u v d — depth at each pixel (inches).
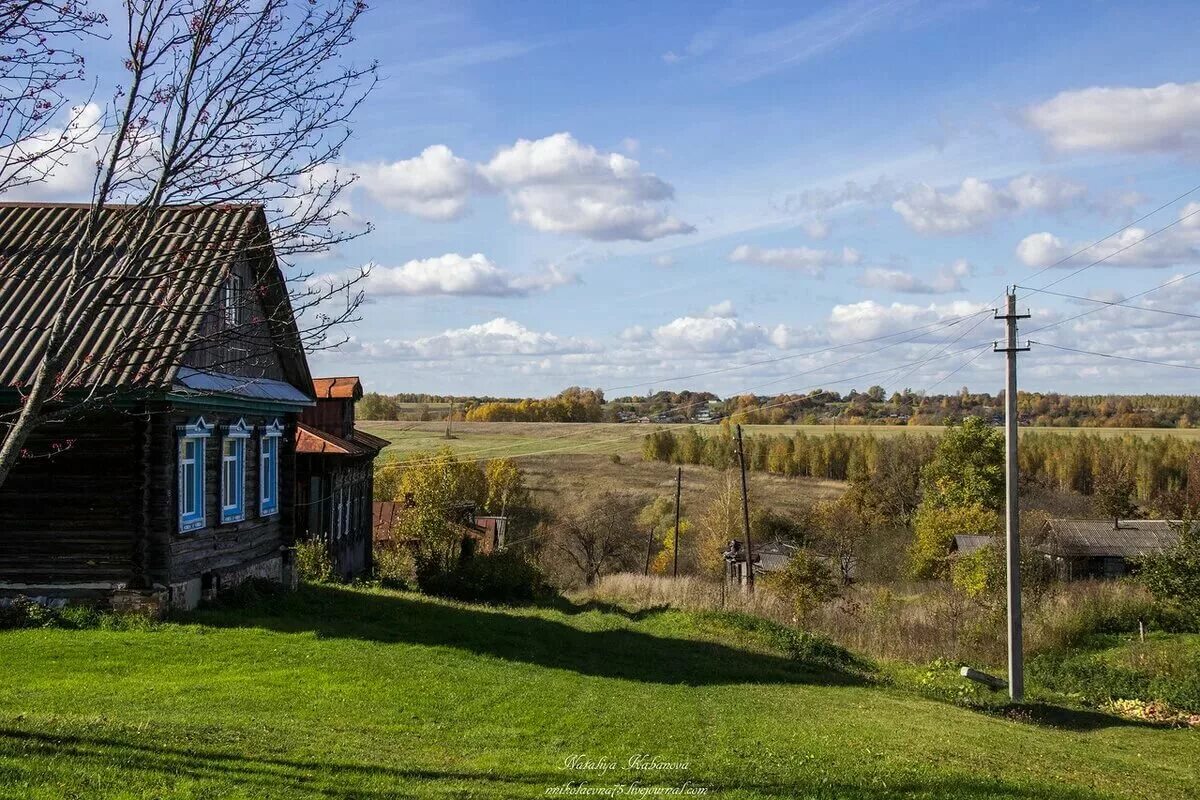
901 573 2429.9
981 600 1492.4
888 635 1320.1
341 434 1419.8
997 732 743.1
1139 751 770.8
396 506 1829.5
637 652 960.3
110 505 721.6
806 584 1400.1
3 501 720.3
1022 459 3789.4
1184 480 3560.5
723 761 500.4
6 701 487.8
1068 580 2010.3
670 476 3565.5
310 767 398.6
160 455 728.3
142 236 341.7
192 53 344.8
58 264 451.5
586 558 2608.3
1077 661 1261.1
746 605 1448.1
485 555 1545.3
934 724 738.8
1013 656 994.1
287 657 657.0
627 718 597.6
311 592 973.8
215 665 616.7
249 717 493.0
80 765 358.9
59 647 627.5
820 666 1079.0
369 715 529.3
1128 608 1457.9
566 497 3137.3
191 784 351.6
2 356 675.4
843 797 418.9
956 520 2401.6
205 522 811.4
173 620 727.7
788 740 586.6
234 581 864.9
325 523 1256.2
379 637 781.9
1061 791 502.9
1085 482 3661.4
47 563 719.1
